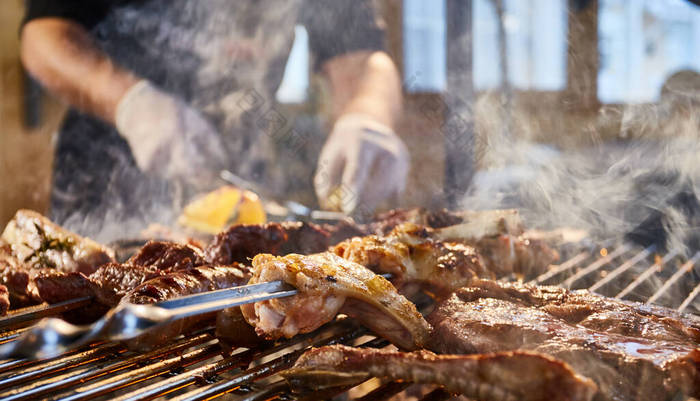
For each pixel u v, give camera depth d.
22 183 1.71
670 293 1.01
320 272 0.82
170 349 0.84
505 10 2.06
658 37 2.09
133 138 1.26
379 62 1.50
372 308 0.84
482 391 0.66
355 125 1.33
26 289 0.93
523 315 0.83
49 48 1.31
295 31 1.56
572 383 0.61
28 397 0.72
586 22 2.08
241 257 0.97
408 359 0.70
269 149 1.69
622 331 0.81
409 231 0.93
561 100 2.09
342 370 0.73
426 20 1.94
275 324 0.82
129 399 0.71
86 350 0.85
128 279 0.88
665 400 0.68
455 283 0.91
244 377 0.77
